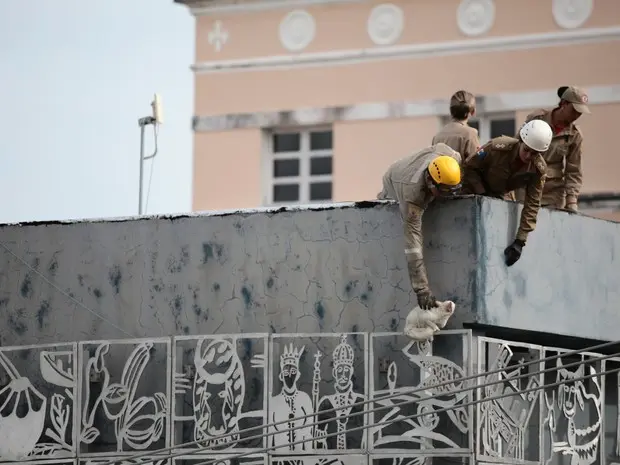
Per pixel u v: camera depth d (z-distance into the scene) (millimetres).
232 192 44906
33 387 28344
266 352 26844
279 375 26984
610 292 28438
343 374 26469
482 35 42969
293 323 27344
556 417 27734
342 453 26156
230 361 27156
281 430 25953
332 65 44219
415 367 26266
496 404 26156
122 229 28875
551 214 27500
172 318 28312
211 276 28094
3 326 29531
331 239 27203
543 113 28516
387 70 43750
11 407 28906
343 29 44188
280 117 44500
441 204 26266
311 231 27359
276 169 44906
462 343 25703
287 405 26688
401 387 26297
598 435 28297
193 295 28188
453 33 43219
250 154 44812
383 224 26828
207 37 45281
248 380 27453
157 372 28078
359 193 43812
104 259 28938
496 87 42781
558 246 27562
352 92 44031
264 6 44781
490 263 26203
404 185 25375
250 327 27703
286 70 44594
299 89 44438
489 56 42906
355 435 26453
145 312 28547
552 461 27500
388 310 26641
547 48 42469
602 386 28547
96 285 28969
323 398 26531
